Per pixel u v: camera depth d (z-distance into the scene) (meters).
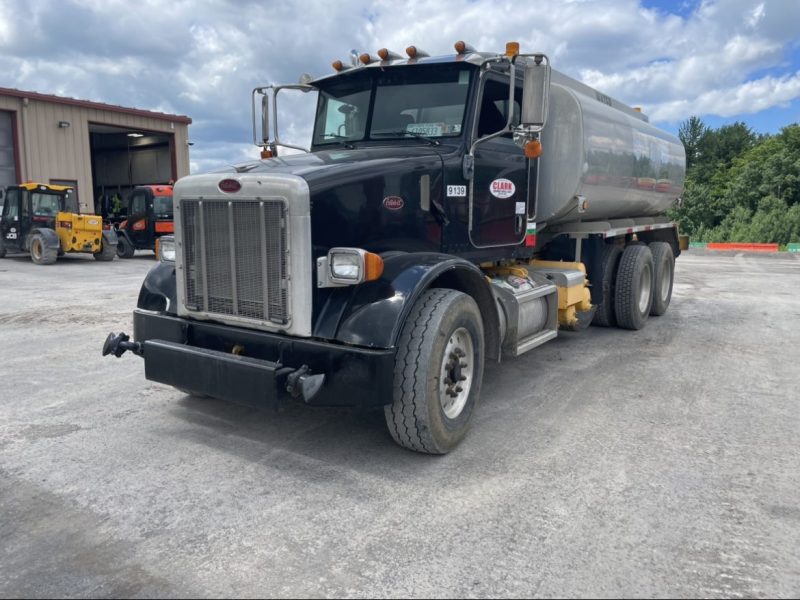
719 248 30.62
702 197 66.19
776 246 29.36
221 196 3.95
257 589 2.65
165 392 5.41
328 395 3.72
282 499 3.46
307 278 3.76
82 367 6.23
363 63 5.45
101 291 11.94
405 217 4.43
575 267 6.91
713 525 3.17
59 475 3.74
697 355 6.86
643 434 4.45
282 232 3.73
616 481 3.67
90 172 24.77
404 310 3.73
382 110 5.34
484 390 5.54
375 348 3.65
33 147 22.81
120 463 3.92
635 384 5.72
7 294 11.48
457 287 4.59
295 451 4.14
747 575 2.75
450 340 4.06
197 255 4.15
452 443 4.10
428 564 2.83
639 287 8.08
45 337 7.62
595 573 2.76
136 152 31.84
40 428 4.52
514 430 4.54
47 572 2.77
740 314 9.66
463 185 4.94
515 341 5.04
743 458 4.01
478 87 4.98
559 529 3.13
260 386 3.66
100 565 2.83
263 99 5.73
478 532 3.11
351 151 4.95
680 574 2.75
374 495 3.51
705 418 4.79
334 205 3.91
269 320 3.86
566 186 6.16
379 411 4.97
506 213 5.51
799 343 7.48
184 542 3.02
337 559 2.88
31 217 18.52
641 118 8.84
